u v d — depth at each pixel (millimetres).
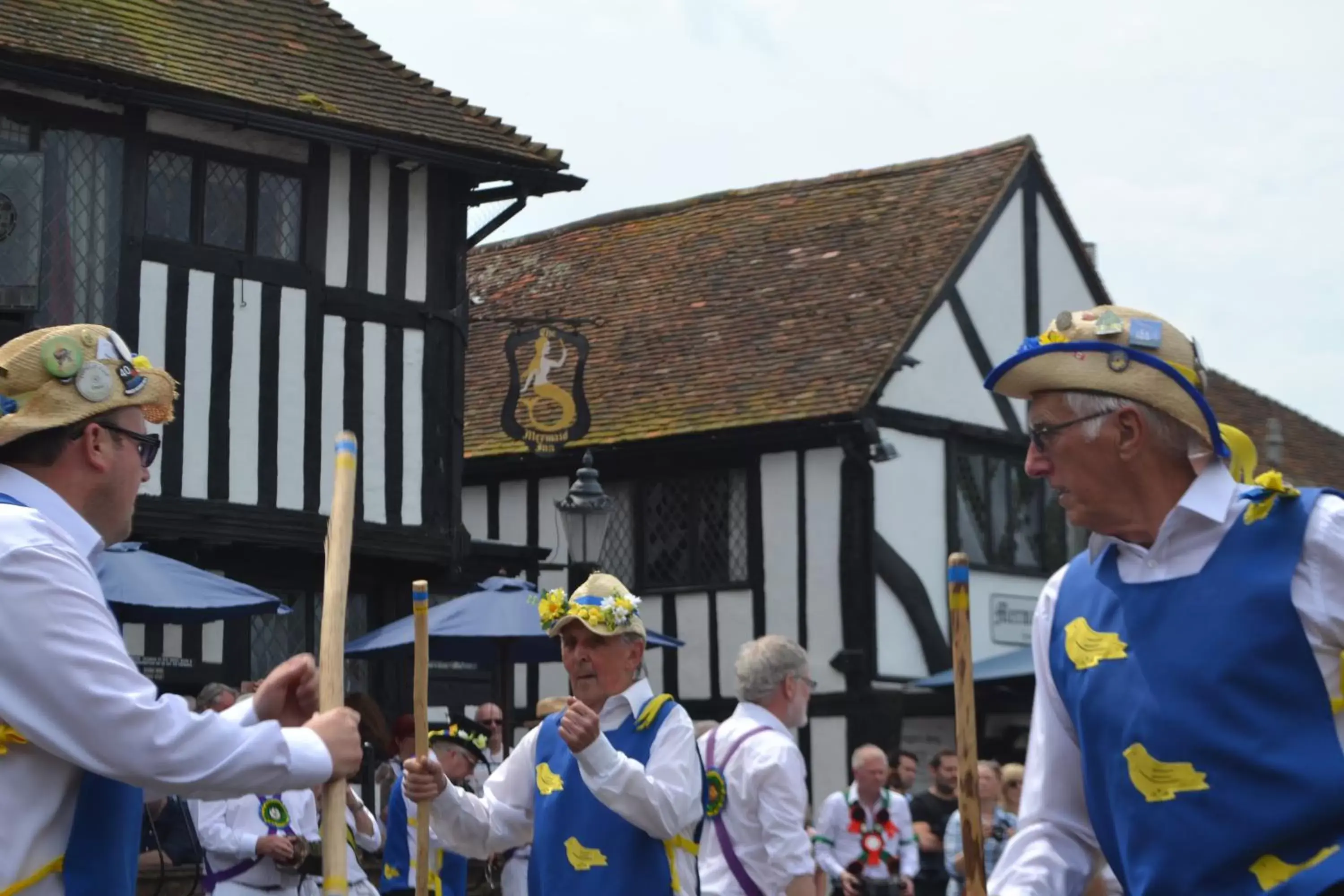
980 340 18719
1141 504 2904
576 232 22781
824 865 9078
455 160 14180
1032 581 18844
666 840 4926
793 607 17453
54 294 12312
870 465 17234
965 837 2844
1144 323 2910
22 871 2693
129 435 2932
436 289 14398
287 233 13586
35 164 12258
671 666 18156
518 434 16781
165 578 10383
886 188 20484
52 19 12578
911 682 17406
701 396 18438
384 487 13977
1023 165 19375
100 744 2650
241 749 2734
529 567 16594
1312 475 24703
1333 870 2613
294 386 13469
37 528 2715
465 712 14914
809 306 19016
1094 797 2912
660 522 18406
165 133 12898
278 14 14461
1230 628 2748
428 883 4512
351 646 12445
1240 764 2703
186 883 8539
